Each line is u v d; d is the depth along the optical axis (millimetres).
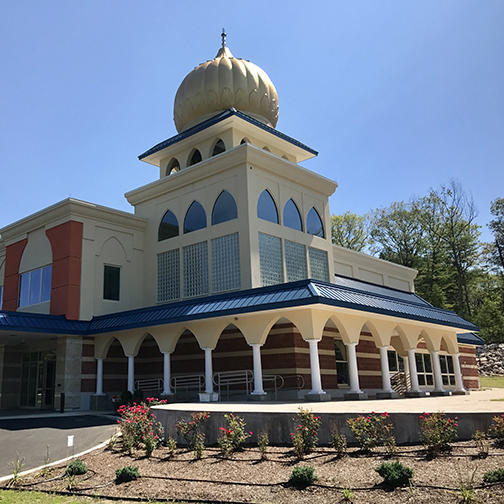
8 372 28250
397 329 24688
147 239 28922
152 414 13266
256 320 19844
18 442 14453
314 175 27797
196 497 8008
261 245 24156
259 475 8805
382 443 9859
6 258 30203
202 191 26406
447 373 34750
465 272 60625
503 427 8859
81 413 21953
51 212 27016
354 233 63062
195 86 30062
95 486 9203
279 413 11117
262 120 30500
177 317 20922
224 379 23906
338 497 7328
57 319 24125
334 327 25578
